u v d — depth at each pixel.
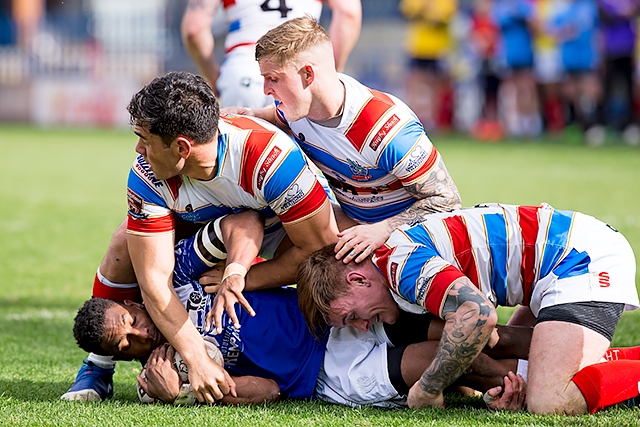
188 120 13.38
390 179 15.59
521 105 69.69
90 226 35.34
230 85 21.20
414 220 14.99
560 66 66.38
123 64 88.94
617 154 57.56
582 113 66.50
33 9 99.44
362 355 14.47
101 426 13.02
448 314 13.29
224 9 22.14
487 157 57.56
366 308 14.06
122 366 17.94
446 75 73.56
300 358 14.74
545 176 47.28
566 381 13.48
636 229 31.17
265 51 14.59
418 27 72.12
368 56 83.25
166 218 14.57
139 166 14.39
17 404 14.45
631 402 13.75
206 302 14.83
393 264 13.91
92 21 90.94
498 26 67.00
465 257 14.29
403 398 14.35
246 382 14.41
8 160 59.62
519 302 14.79
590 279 13.99
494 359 14.84
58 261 28.72
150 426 12.98
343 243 14.41
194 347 14.24
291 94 14.67
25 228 34.81
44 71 89.25
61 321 21.45
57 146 69.12
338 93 14.92
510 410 13.84
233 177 14.28
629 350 15.09
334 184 16.28
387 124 14.97
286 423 13.12
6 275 26.61
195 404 14.45
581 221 14.69
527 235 14.40
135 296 15.88
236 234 14.55
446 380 13.58
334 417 13.48
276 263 15.05
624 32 60.50
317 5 22.06
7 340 19.58
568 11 63.91
